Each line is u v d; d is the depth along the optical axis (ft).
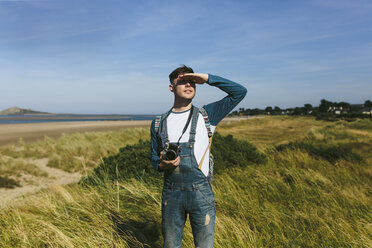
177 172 5.62
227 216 11.39
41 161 34.81
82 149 40.04
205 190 5.69
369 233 10.00
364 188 16.44
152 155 6.27
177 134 5.73
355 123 104.22
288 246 9.20
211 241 5.82
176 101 6.01
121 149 20.81
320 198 14.14
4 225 10.05
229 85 5.65
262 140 57.52
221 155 20.94
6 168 28.43
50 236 9.00
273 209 12.28
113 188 15.17
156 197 13.53
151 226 10.98
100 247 8.50
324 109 381.81
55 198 13.57
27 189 22.34
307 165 22.77
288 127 114.21
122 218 11.05
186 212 5.92
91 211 11.41
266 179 16.94
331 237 9.80
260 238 9.42
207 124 5.86
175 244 6.00
